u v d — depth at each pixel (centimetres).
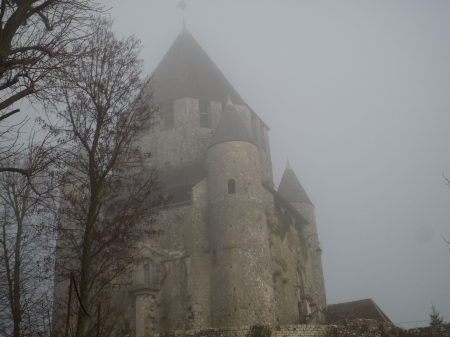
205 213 3666
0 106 968
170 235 3594
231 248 3425
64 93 1516
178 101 4397
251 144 3819
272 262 3759
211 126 4372
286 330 2908
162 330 3316
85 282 1560
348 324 2998
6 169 1023
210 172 3756
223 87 4691
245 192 3606
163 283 3462
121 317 3231
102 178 1714
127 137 1858
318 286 4475
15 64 1020
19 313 1978
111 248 1814
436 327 2883
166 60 4844
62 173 1598
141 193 2014
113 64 1875
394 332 2975
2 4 1002
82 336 1490
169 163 4188
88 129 1772
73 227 2012
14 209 2231
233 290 3303
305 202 4822
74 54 1117
